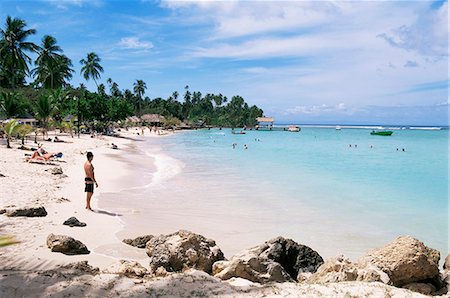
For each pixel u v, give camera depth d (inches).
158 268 313.1
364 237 463.8
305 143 2593.5
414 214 579.5
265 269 313.7
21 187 636.1
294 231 482.6
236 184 822.5
